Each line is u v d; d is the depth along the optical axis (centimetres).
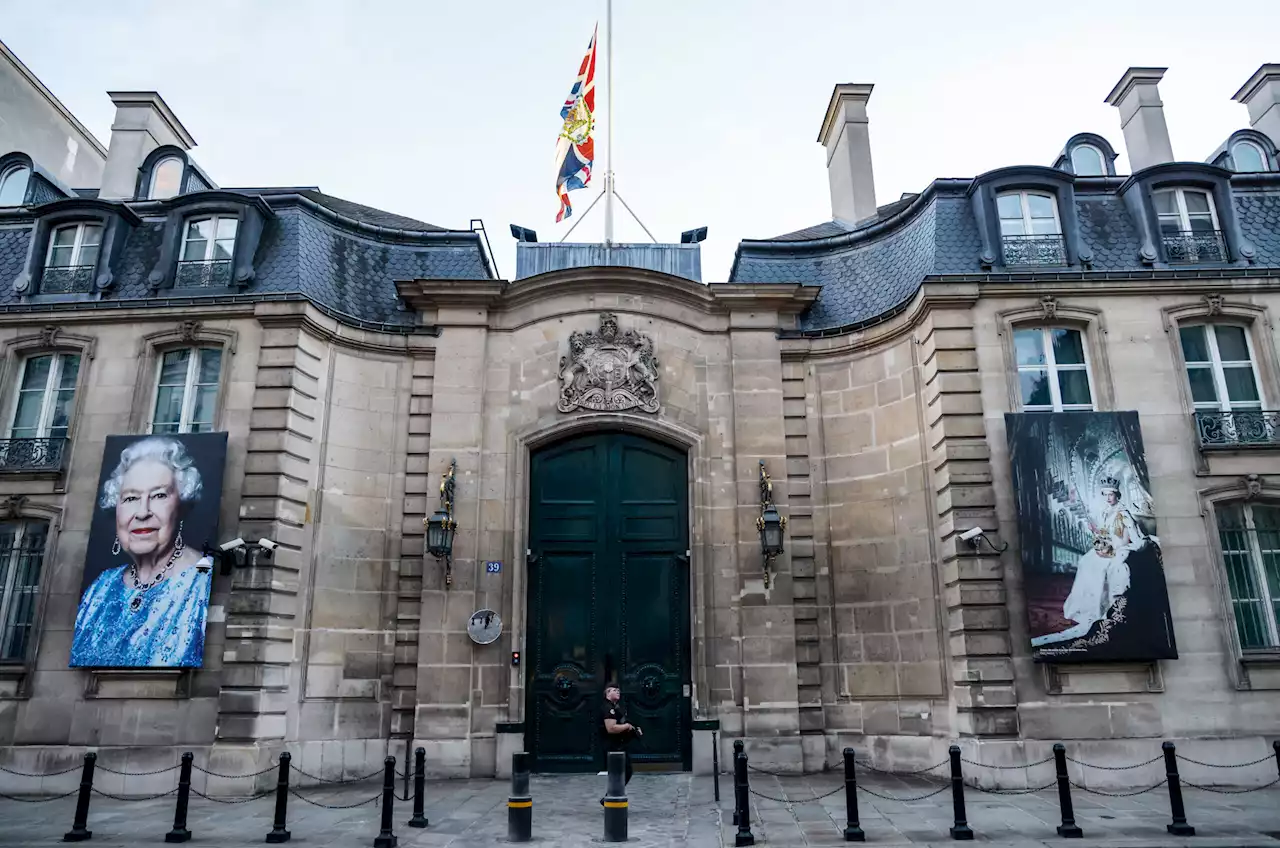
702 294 1708
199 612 1427
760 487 1617
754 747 1495
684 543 1625
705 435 1658
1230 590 1442
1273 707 1374
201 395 1598
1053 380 1529
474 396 1650
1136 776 1326
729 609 1566
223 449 1498
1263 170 1866
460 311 1700
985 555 1407
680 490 1656
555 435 1653
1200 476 1470
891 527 1569
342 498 1580
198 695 1415
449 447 1622
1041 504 1414
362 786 1429
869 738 1512
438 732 1489
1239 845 948
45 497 1543
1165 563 1425
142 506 1482
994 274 1538
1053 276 1534
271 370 1543
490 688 1517
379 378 1667
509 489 1616
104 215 1698
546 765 1527
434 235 1828
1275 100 2091
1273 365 1529
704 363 1700
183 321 1599
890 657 1522
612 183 2000
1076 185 1692
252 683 1386
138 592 1449
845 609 1580
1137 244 1625
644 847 993
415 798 1124
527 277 1686
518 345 1694
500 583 1567
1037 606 1373
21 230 1778
